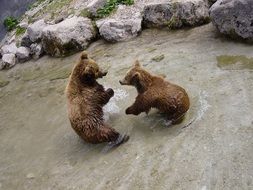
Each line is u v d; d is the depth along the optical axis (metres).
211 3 6.69
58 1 8.38
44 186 4.21
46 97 5.98
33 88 6.40
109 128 4.42
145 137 4.39
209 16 6.32
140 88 4.46
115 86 5.54
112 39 6.85
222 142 3.99
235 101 4.51
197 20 6.47
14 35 8.19
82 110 4.42
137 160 4.11
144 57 6.07
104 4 7.55
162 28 6.79
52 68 6.88
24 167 4.61
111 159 4.25
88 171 4.19
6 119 5.72
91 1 7.78
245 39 5.64
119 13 7.26
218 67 5.24
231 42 5.78
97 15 7.41
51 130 5.12
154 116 4.69
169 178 3.77
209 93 4.77
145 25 6.98
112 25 6.87
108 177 4.02
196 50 5.82
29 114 5.67
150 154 4.12
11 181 4.44
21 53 7.45
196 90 4.89
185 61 5.61
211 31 6.23
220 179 3.59
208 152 3.93
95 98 4.55
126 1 7.38
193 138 4.16
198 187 3.57
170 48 6.12
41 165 4.55
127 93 5.31
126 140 4.43
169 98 4.32
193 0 6.51
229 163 3.73
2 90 6.68
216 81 4.96
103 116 4.83
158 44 6.37
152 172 3.90
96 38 7.22
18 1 9.30
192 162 3.87
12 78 7.02
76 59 6.87
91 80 4.59
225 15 5.71
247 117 4.22
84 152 4.53
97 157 4.36
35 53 7.41
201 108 4.55
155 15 6.81
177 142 4.17
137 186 3.79
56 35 6.99
